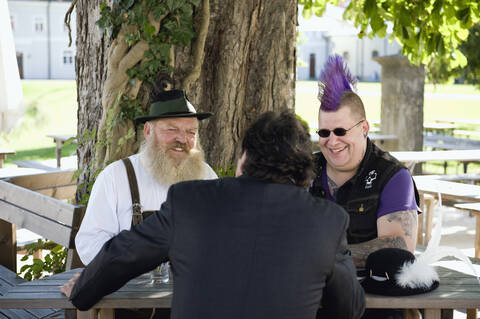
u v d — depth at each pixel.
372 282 2.12
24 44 55.03
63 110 25.42
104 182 2.81
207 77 4.02
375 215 2.53
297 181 1.80
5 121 5.81
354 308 1.83
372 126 13.61
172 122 2.83
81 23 3.90
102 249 1.86
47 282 2.31
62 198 4.39
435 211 7.96
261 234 1.67
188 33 3.62
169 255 1.74
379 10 5.11
